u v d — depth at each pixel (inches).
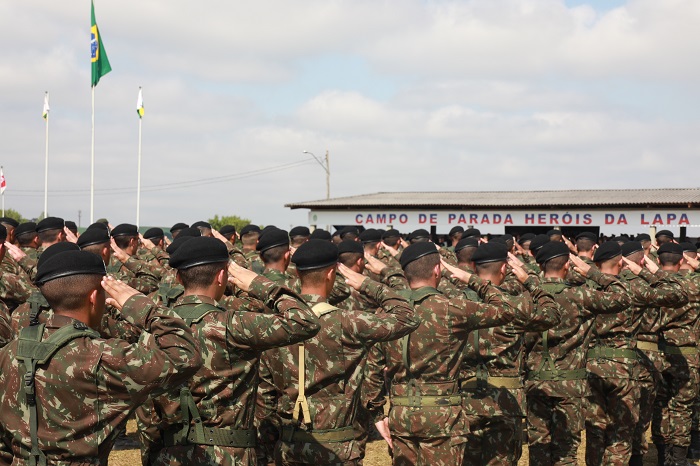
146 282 295.4
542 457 270.4
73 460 122.0
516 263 230.2
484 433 249.3
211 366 152.2
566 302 261.3
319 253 180.1
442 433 203.3
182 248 157.6
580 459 334.6
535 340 269.1
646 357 319.6
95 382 121.0
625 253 316.5
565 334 262.5
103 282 131.0
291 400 179.0
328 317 177.6
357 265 288.5
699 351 349.7
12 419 123.7
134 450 341.4
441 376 206.2
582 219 1084.5
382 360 305.6
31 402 121.3
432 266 212.5
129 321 129.4
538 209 1112.2
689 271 357.7
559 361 264.4
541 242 350.0
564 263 269.0
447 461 204.2
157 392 126.9
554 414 267.4
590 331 270.1
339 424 177.6
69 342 123.3
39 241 369.7
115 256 318.3
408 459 211.8
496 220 1141.7
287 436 179.5
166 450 157.0
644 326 324.8
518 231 1154.7
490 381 247.3
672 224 1031.6
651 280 289.3
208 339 151.9
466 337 210.4
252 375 158.6
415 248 213.5
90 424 121.7
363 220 1226.0
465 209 1161.4
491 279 231.6
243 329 149.9
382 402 321.1
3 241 273.7
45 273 126.6
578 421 263.3
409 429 206.7
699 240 1014.4
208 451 153.3
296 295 155.7
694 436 366.6
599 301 257.8
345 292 281.3
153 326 127.8
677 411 338.6
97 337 125.9
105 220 376.8
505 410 245.4
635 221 1053.2
